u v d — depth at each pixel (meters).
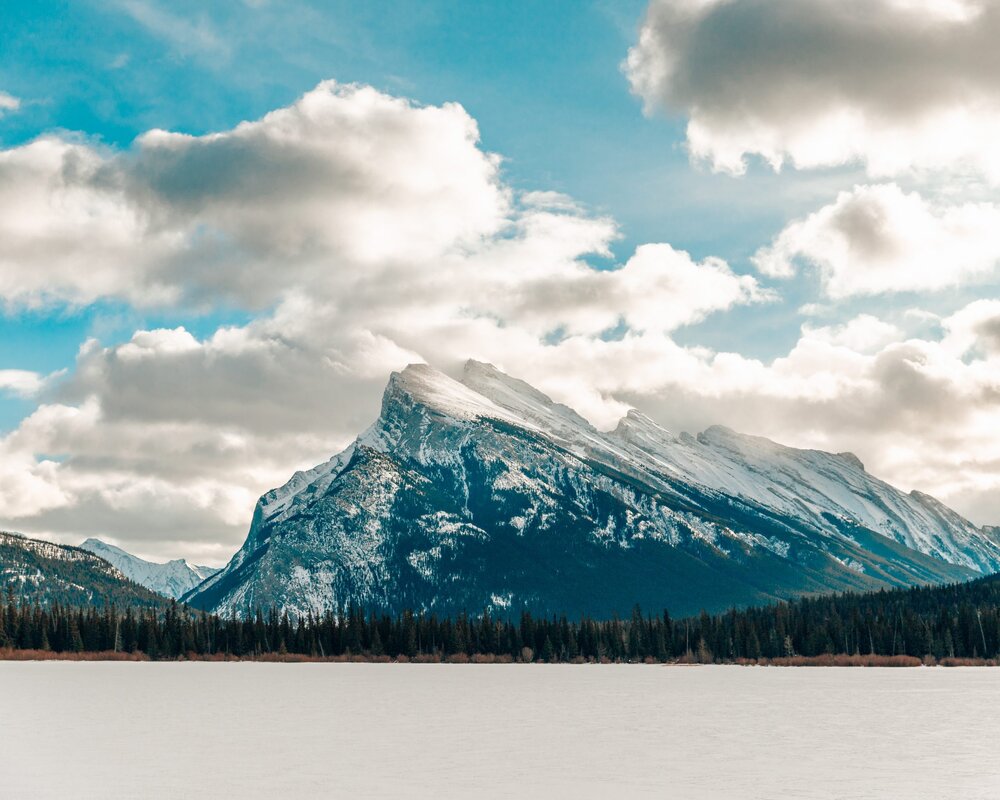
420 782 79.81
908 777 82.81
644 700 163.75
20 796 74.38
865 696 172.00
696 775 83.81
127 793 75.38
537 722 126.31
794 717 133.12
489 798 73.38
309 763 90.12
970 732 114.75
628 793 75.44
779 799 73.25
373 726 121.06
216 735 111.69
